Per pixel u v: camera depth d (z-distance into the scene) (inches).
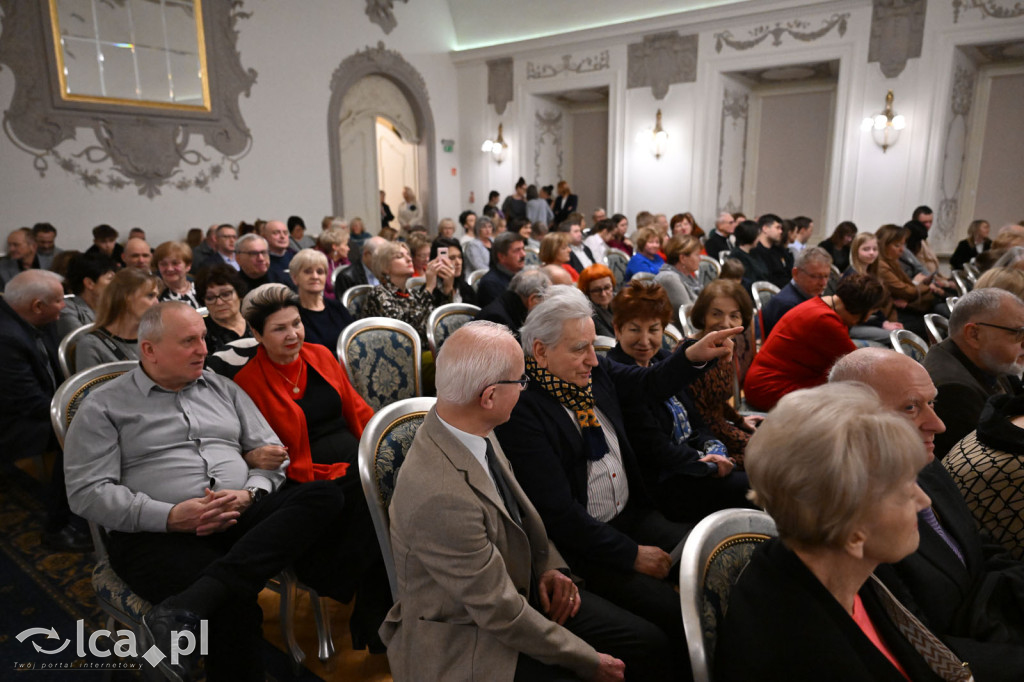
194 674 66.9
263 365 79.0
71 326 108.3
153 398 65.8
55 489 90.4
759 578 34.0
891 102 279.0
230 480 67.2
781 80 338.3
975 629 45.7
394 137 384.2
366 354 101.7
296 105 315.9
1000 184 298.4
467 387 46.1
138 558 59.8
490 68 386.6
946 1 261.4
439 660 45.0
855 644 31.9
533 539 54.4
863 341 146.2
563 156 412.8
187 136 275.3
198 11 272.5
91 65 243.4
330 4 325.1
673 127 334.3
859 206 294.0
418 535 44.5
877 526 30.6
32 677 66.4
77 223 247.0
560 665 45.3
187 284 144.3
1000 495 53.2
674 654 55.4
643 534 65.7
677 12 320.5
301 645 73.7
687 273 179.8
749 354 114.9
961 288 190.5
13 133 228.1
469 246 243.1
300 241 296.0
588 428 62.7
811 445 30.3
